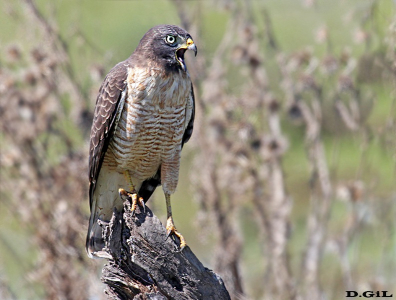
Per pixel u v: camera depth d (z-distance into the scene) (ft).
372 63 43.96
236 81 49.80
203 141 45.03
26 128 44.24
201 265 28.14
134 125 31.17
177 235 28.99
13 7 45.27
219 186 45.11
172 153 32.42
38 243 42.45
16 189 44.04
